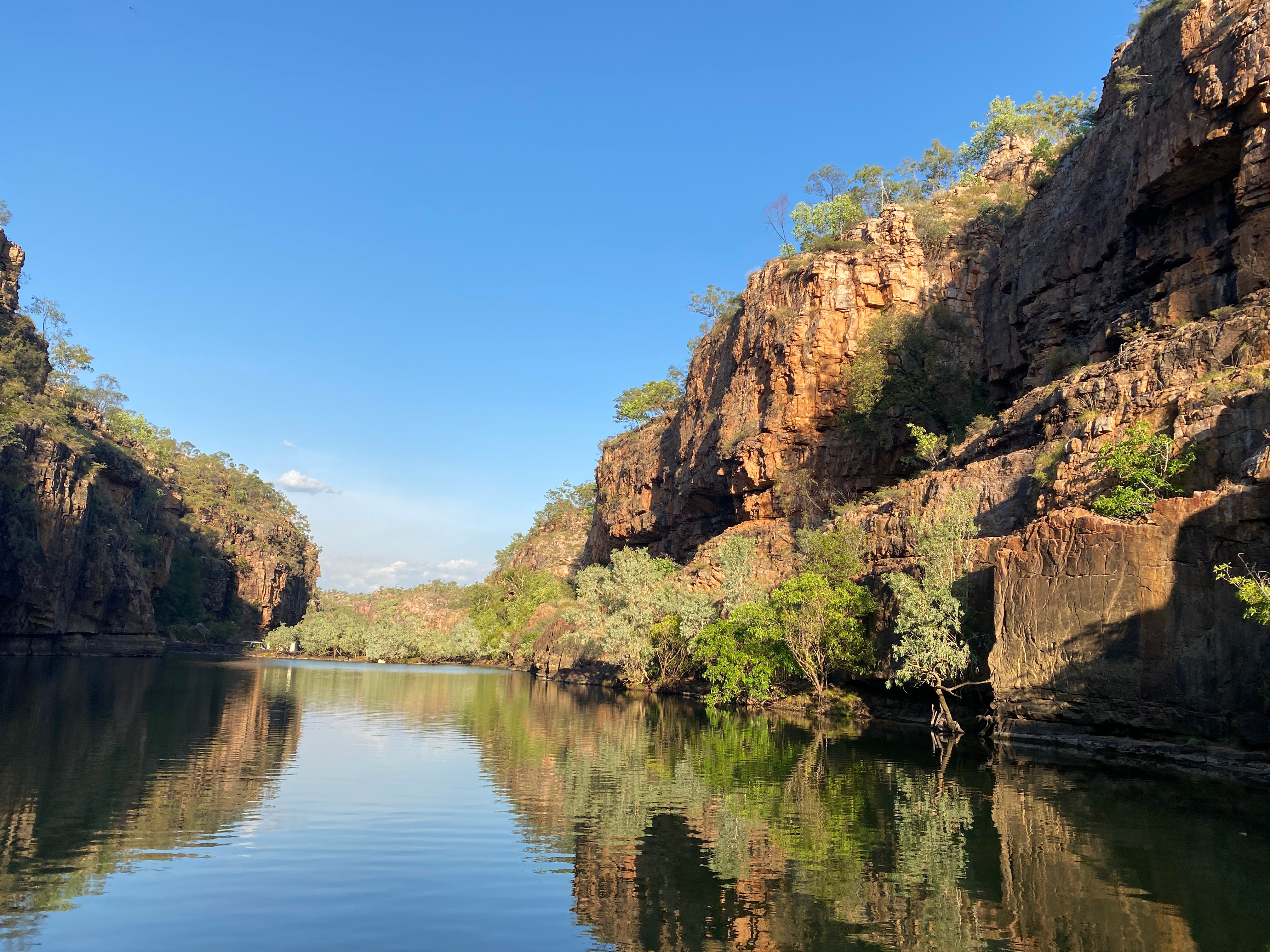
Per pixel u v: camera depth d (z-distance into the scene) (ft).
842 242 204.33
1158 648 74.79
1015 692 87.04
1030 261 162.50
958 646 95.66
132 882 39.06
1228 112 104.58
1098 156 150.00
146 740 86.02
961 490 114.21
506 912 35.96
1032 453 111.86
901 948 31.99
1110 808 55.21
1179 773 68.64
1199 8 111.14
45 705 114.11
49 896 36.60
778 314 204.23
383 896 37.91
